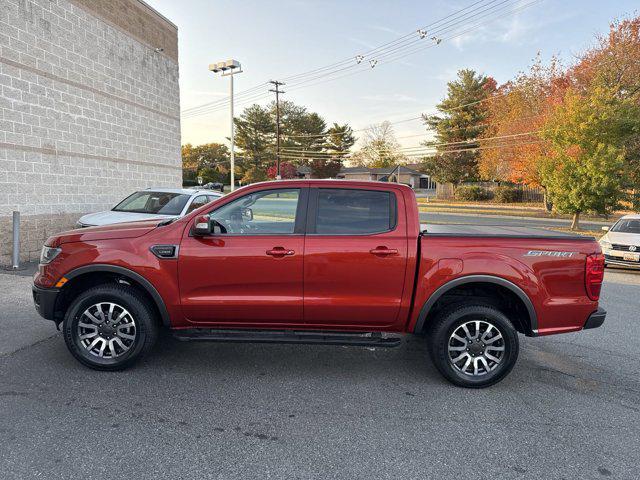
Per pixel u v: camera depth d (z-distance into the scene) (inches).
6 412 134.5
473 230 178.9
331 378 168.1
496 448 123.5
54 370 165.6
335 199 166.1
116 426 129.0
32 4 374.6
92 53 447.8
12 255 341.4
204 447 120.0
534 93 1433.3
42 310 166.9
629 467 116.1
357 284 160.9
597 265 159.9
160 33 566.6
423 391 158.9
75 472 107.3
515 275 158.1
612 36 1105.4
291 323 166.2
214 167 3681.1
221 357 185.5
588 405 151.2
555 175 845.8
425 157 2384.4
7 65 353.1
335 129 3316.9
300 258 159.9
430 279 159.0
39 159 386.3
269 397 150.8
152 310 168.2
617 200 804.6
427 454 119.7
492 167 1686.8
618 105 803.4
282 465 113.0
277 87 2121.1
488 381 160.7
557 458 119.4
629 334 233.6
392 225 163.6
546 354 201.3
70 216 423.2
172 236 163.8
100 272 168.7
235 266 160.4
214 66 1083.9
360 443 124.2
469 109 2191.2
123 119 499.2
